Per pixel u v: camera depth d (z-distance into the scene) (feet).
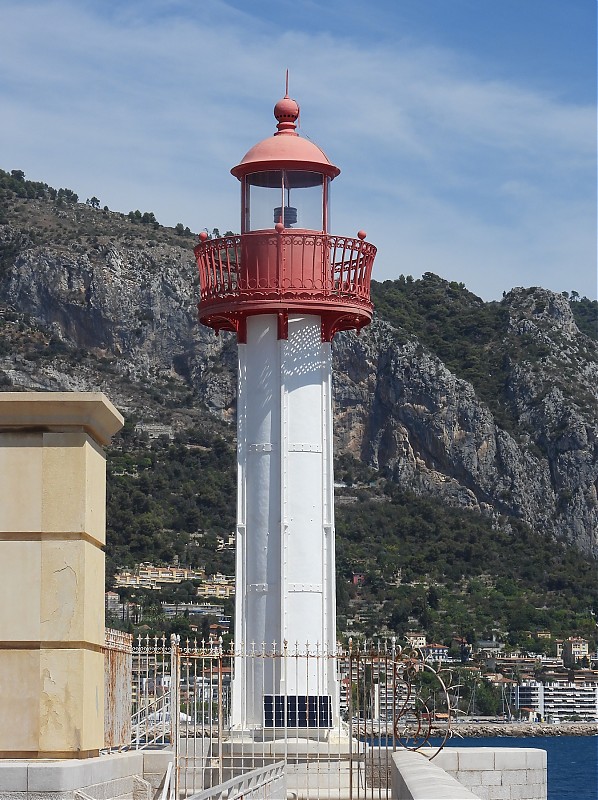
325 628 98.63
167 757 83.51
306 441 100.42
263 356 101.35
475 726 625.82
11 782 52.95
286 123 105.50
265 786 73.31
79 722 57.93
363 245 102.53
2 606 58.39
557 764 503.61
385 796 85.51
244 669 98.17
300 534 99.35
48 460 59.11
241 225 103.86
